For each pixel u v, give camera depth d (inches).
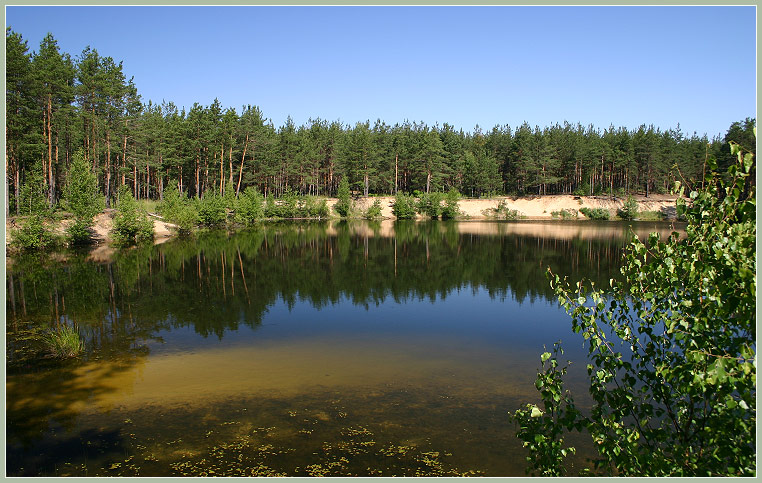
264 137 2728.8
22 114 1369.3
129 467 248.4
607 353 166.2
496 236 1775.3
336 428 292.2
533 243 1530.5
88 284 779.4
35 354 435.2
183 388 358.0
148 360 425.1
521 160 3179.1
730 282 129.5
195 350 457.4
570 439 272.2
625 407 164.9
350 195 3093.0
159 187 2484.0
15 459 257.3
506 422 300.5
